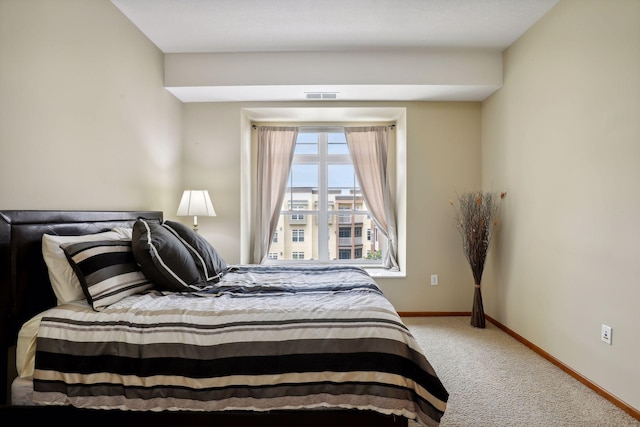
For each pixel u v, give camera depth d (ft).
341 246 13.42
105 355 4.30
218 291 6.05
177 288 5.94
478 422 5.49
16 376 4.71
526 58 8.83
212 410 4.29
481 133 11.49
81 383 4.27
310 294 5.82
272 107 11.48
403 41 9.36
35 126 5.34
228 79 9.96
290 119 12.79
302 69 9.93
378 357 4.37
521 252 9.12
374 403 4.28
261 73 9.96
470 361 7.89
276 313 4.71
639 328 5.62
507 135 9.80
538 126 8.35
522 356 8.18
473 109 11.51
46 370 4.28
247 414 4.40
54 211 5.45
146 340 4.34
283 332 4.49
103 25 7.07
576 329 7.07
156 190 9.48
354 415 4.44
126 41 7.97
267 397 4.33
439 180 11.51
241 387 4.33
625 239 5.88
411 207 11.51
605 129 6.31
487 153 11.07
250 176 12.83
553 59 7.77
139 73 8.57
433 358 8.06
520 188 9.15
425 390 4.22
